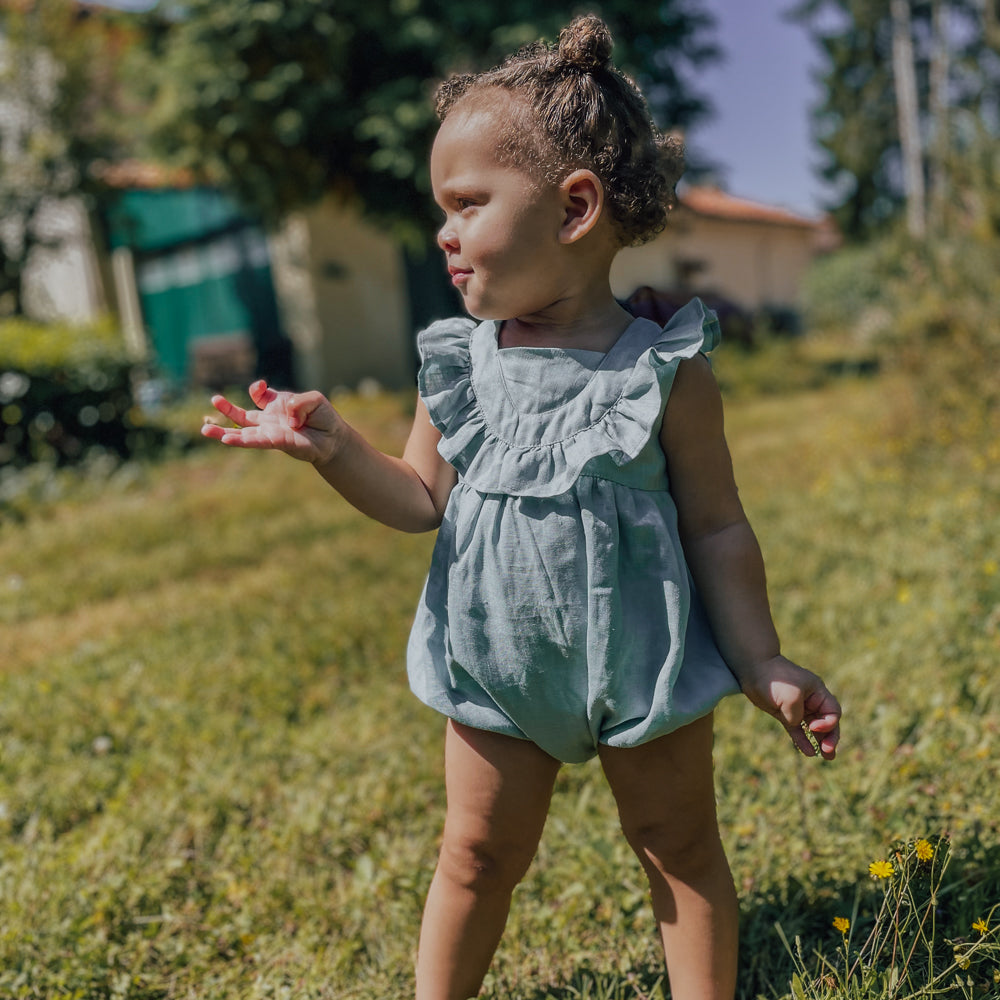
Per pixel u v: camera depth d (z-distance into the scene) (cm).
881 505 546
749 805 241
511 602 151
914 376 738
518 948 202
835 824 226
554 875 225
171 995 202
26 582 573
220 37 1232
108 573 578
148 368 1020
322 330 1551
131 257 1689
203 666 387
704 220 2414
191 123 1296
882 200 3042
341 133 1283
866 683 301
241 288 1609
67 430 949
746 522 160
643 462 150
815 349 2177
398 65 1270
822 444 802
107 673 390
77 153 1509
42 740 330
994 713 263
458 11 1177
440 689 162
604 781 266
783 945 192
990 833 205
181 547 632
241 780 285
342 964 202
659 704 148
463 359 164
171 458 970
